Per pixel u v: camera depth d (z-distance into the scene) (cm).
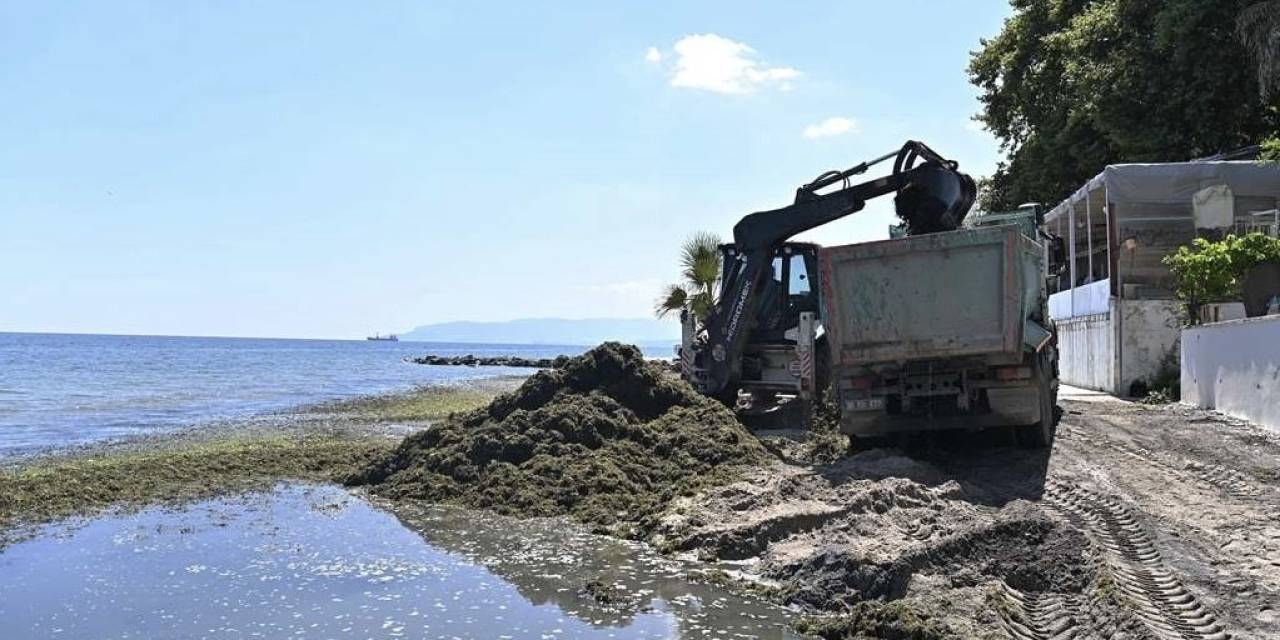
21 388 3591
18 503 1053
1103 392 2092
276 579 756
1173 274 2059
